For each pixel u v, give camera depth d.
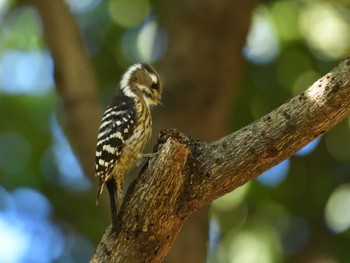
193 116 14.57
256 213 15.61
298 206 15.64
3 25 16.30
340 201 15.58
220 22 14.67
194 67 14.64
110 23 16.31
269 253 15.30
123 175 10.44
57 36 13.41
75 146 13.50
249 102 15.71
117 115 10.47
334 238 15.48
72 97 13.37
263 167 8.33
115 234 8.64
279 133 8.14
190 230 14.08
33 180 15.89
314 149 15.81
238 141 8.31
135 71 11.50
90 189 15.81
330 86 7.88
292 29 15.84
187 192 8.42
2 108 15.92
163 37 16.14
